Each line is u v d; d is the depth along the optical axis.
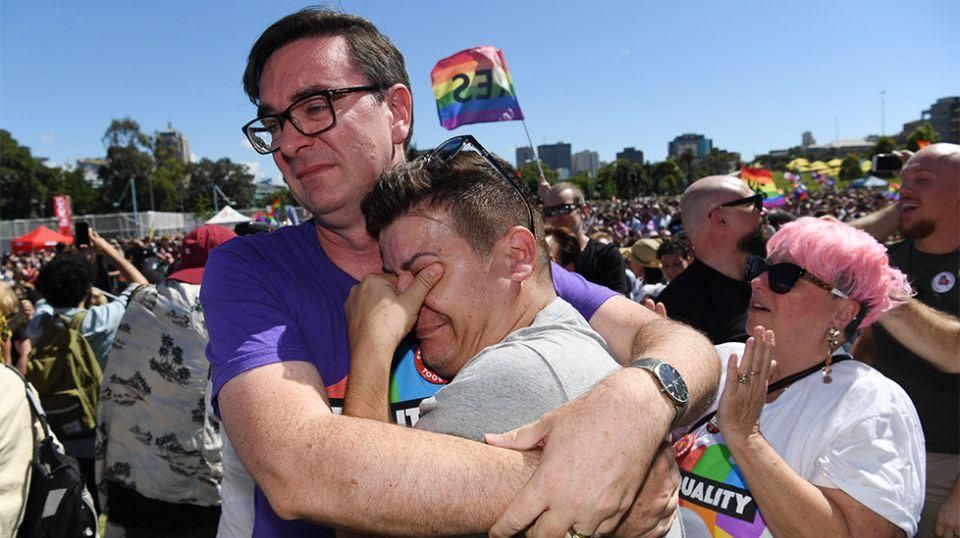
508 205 1.25
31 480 2.17
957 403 2.96
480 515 0.96
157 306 3.04
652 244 6.89
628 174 91.38
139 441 3.02
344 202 1.50
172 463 3.01
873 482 1.68
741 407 1.71
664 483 1.15
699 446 1.99
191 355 3.03
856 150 121.88
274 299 1.41
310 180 1.50
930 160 3.31
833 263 1.88
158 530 3.05
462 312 1.24
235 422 1.13
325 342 1.50
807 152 127.06
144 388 3.02
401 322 1.21
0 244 35.47
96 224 39.38
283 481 1.01
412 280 1.27
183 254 3.51
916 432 1.82
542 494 0.94
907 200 3.40
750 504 1.83
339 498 0.98
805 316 1.93
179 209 94.81
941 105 99.25
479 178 1.25
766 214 6.02
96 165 108.12
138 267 13.15
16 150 74.94
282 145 1.52
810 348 1.94
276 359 1.21
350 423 1.03
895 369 3.16
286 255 1.54
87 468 3.99
